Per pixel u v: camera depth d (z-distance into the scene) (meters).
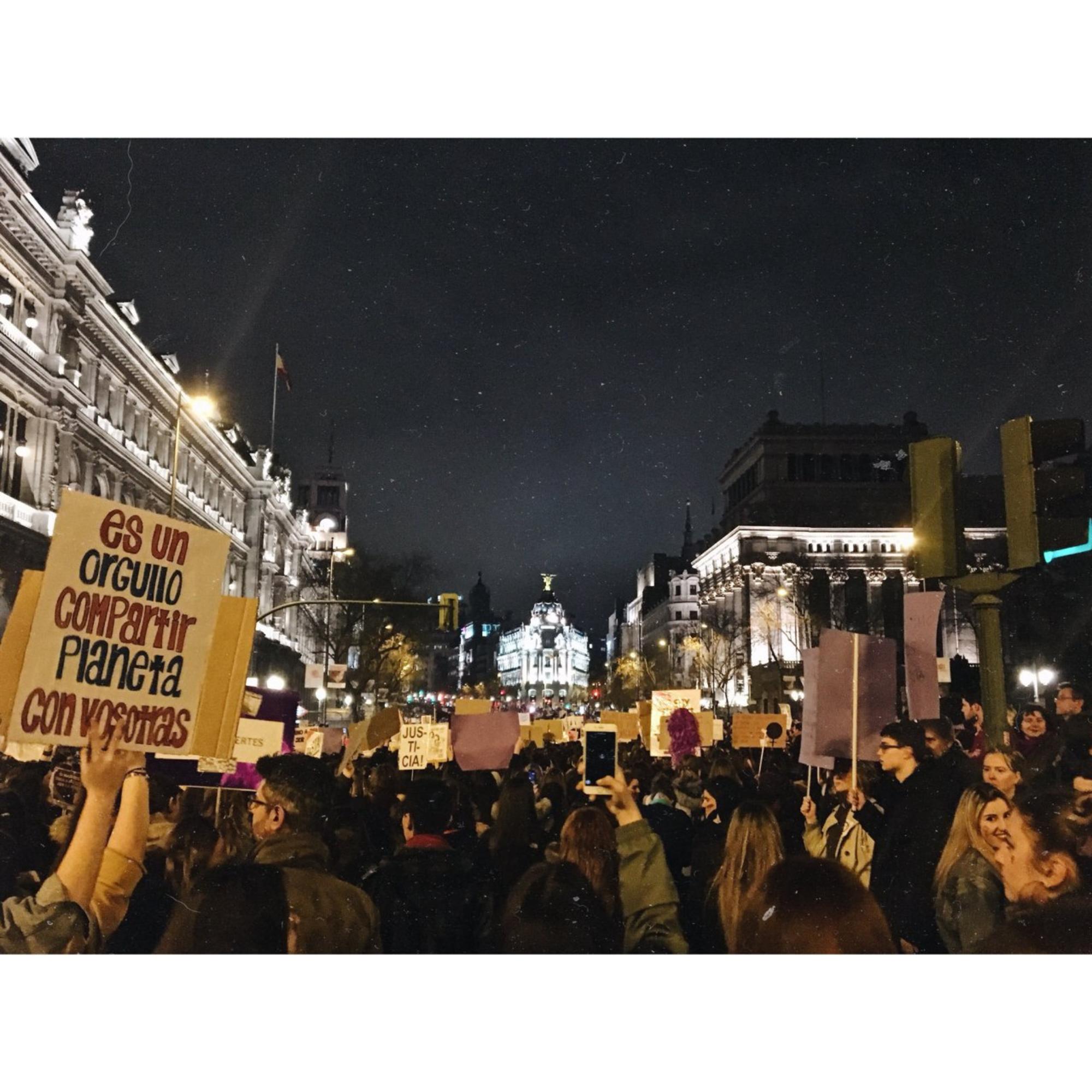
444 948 6.43
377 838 10.76
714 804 10.27
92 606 4.88
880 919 4.56
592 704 166.62
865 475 140.00
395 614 92.75
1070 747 10.18
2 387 47.50
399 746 15.52
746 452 147.25
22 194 47.72
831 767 8.64
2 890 6.88
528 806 8.95
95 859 4.63
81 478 57.53
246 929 5.10
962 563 8.14
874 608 130.75
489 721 12.79
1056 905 5.45
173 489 29.45
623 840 6.09
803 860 4.71
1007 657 69.19
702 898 8.51
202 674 5.11
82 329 56.53
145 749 4.93
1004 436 7.99
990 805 5.83
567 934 6.29
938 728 8.56
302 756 5.96
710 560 149.62
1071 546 7.61
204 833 6.79
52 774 6.62
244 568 96.19
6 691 5.02
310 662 120.88
